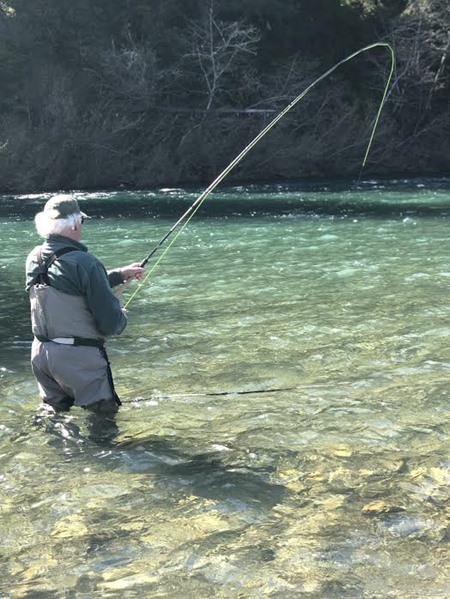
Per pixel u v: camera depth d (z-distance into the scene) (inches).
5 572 108.3
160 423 169.5
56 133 1280.8
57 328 173.0
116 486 136.3
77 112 1362.0
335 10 1638.8
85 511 126.9
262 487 134.6
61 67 1396.4
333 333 250.5
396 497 129.1
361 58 1652.3
